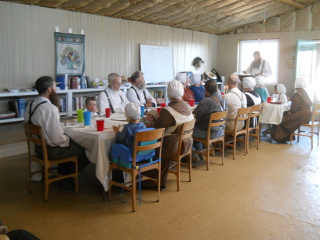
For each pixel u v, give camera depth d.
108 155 3.10
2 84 4.66
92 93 5.85
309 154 4.96
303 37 8.07
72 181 3.60
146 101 5.00
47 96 3.26
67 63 5.44
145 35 6.96
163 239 2.50
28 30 4.88
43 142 3.05
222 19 7.84
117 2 5.51
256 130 5.22
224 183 3.70
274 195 3.36
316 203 3.18
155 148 3.20
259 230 2.65
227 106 4.61
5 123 4.78
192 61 8.45
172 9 6.40
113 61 6.29
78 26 5.58
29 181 3.37
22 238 1.77
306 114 5.39
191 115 3.52
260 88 5.71
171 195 3.35
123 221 2.78
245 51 9.01
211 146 4.74
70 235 2.55
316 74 8.36
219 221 2.80
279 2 7.19
